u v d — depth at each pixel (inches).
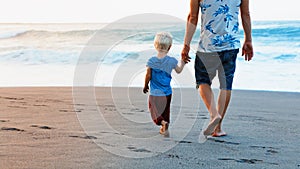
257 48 416.8
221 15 138.0
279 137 146.6
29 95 240.8
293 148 131.3
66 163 111.0
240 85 293.1
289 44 427.5
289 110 203.2
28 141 134.6
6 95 241.1
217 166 110.9
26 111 190.1
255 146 133.1
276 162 115.5
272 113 195.3
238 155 122.1
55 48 441.4
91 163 111.3
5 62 390.0
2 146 128.3
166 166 110.0
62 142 133.5
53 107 199.2
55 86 283.4
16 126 157.9
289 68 345.4
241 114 192.7
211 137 145.0
